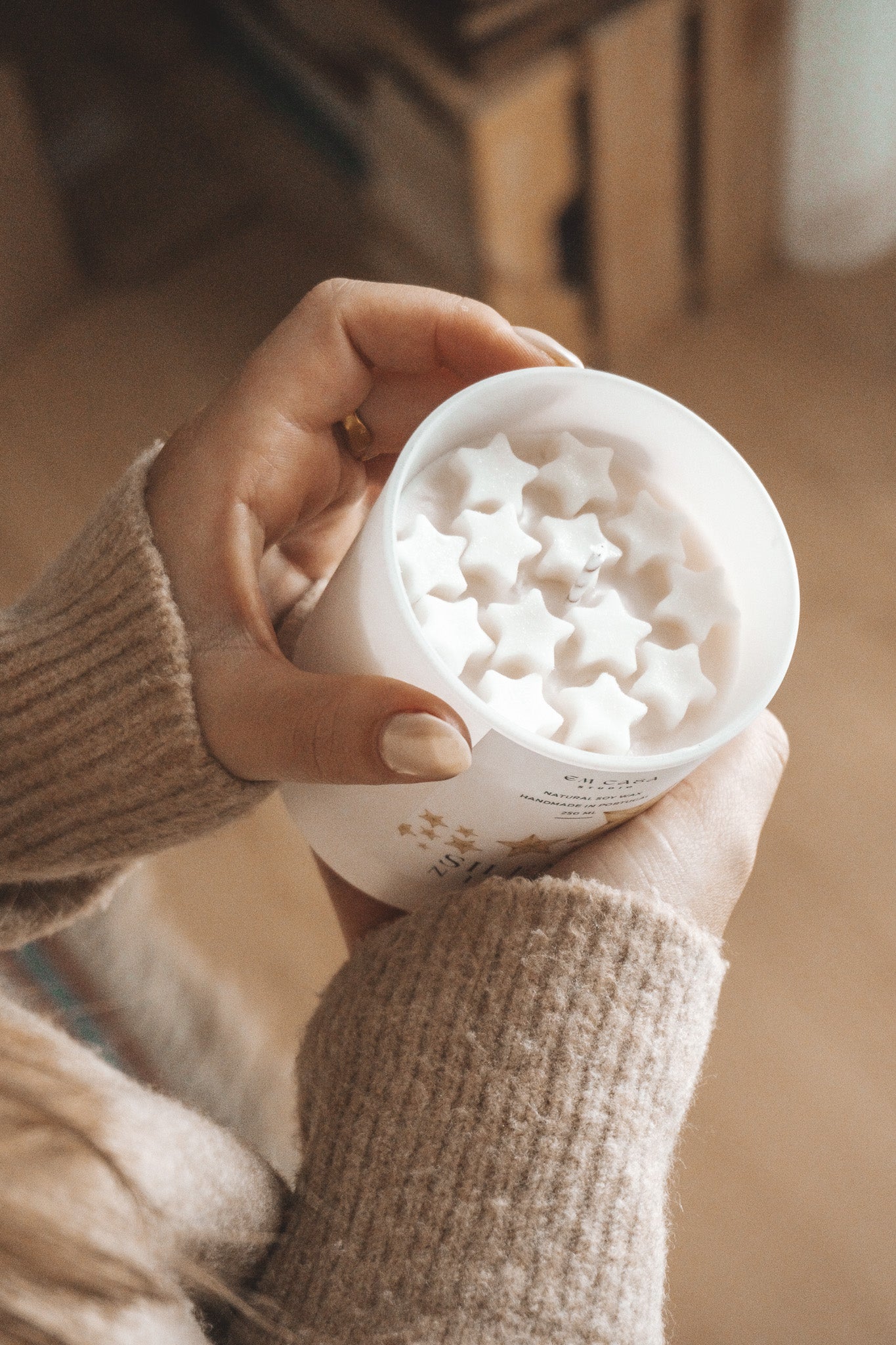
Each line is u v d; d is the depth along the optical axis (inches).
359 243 42.1
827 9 34.4
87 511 39.6
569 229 37.8
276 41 38.6
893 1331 29.7
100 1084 18.0
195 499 19.0
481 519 18.3
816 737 35.6
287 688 17.8
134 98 44.8
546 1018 18.1
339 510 21.5
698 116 36.4
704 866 19.7
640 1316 17.8
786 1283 30.3
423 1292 17.7
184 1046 24.3
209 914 34.1
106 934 24.5
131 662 18.7
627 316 40.2
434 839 18.2
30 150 38.9
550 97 33.0
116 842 19.7
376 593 17.2
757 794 20.5
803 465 39.1
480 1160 17.9
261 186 43.8
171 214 43.7
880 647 36.4
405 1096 18.3
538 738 16.7
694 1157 31.6
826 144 38.1
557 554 18.4
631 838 19.5
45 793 19.5
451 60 31.9
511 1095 18.0
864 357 40.6
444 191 35.2
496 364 19.9
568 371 18.3
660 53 34.0
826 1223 30.8
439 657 16.9
